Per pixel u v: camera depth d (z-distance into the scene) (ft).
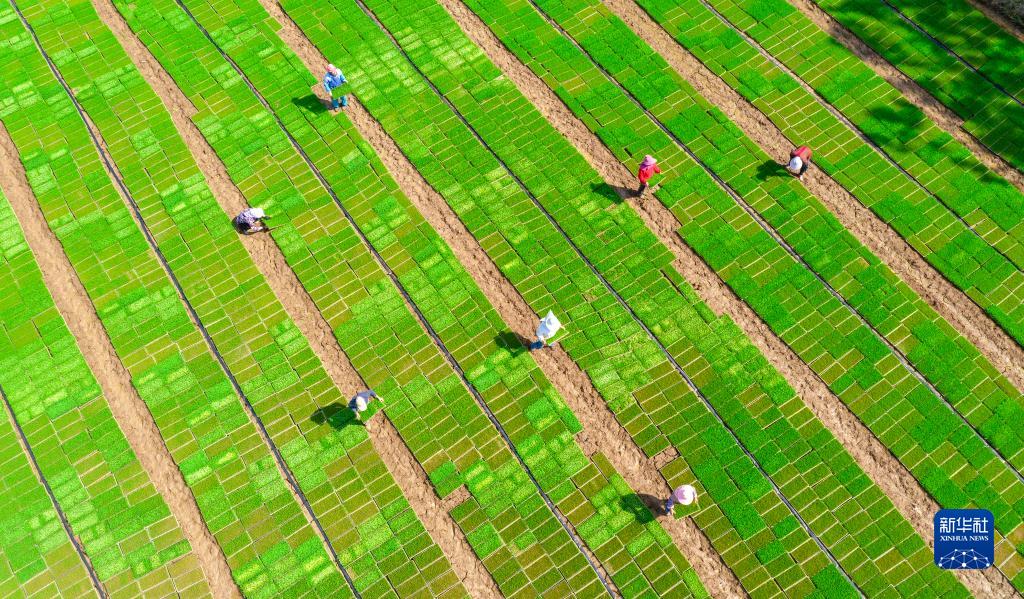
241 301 61.87
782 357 57.82
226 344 60.18
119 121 71.41
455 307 60.90
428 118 70.23
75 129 71.26
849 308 59.41
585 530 52.49
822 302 59.72
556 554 51.85
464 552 52.37
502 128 69.26
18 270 64.23
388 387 57.98
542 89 71.61
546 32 75.25
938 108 68.39
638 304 60.34
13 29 77.87
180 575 52.37
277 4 78.48
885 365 57.00
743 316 59.62
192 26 77.05
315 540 53.16
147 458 56.34
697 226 63.57
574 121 69.56
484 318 60.29
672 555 51.44
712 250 62.34
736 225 63.46
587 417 56.29
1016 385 55.83
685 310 59.93
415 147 68.64
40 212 67.10
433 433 56.13
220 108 71.61
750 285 60.75
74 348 60.70
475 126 69.46
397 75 72.95
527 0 77.66
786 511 52.39
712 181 65.67
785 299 60.03
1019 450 53.36
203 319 61.21
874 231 62.69
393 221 64.95
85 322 61.82
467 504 53.72
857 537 51.34
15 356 60.44
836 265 61.21
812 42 72.84
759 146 67.26
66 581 52.39
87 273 63.82
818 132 67.67
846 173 65.41
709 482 53.52
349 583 51.70
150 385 58.90
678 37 74.08
